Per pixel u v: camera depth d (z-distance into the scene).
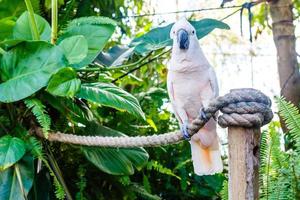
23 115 2.56
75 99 2.80
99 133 2.81
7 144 2.31
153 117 3.65
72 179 2.97
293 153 2.39
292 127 2.29
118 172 2.68
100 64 2.98
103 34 2.58
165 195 3.73
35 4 2.83
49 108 2.75
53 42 2.55
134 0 4.55
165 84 4.15
